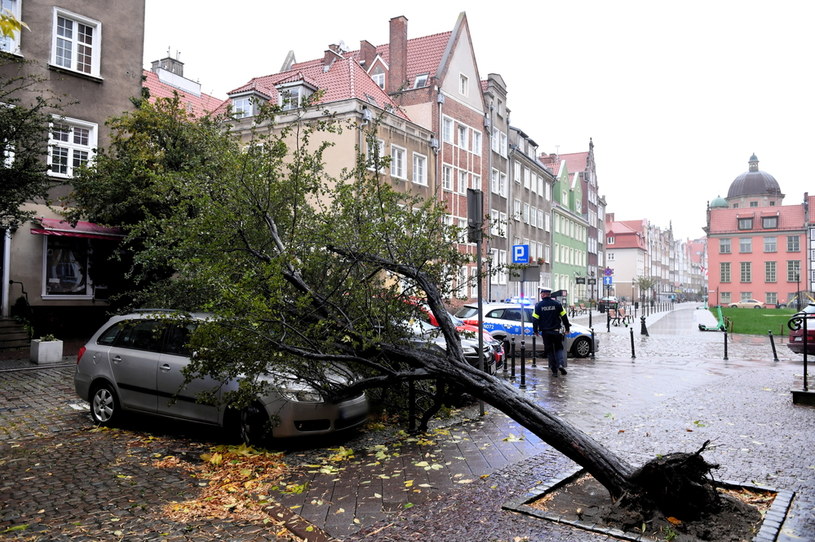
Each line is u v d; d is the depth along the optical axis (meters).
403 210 6.86
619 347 19.92
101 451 6.72
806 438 6.91
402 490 5.31
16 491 5.35
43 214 15.78
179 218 7.45
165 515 4.78
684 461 4.41
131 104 18.12
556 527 4.31
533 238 49.44
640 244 107.31
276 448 6.78
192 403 7.11
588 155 73.62
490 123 38.66
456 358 5.79
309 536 4.30
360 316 6.32
